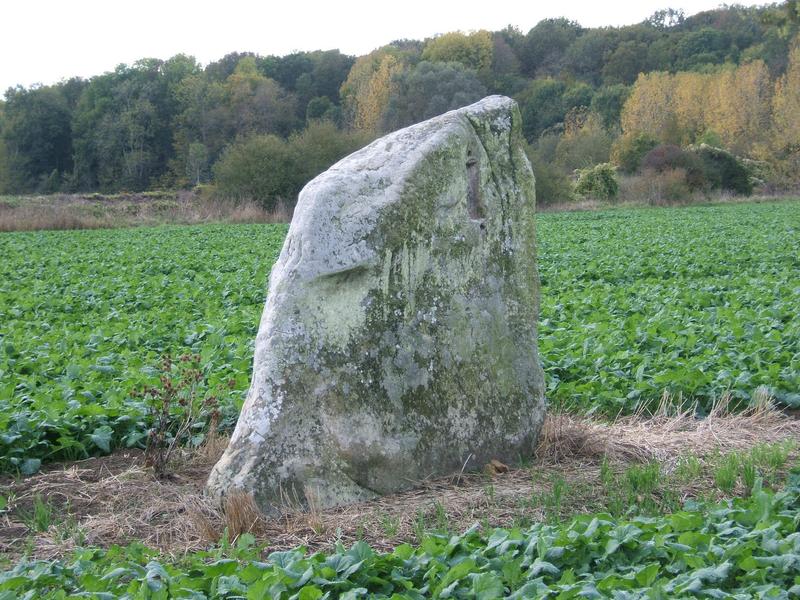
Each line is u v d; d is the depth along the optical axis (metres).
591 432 7.29
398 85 81.25
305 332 6.00
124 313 14.11
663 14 128.50
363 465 6.08
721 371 8.81
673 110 88.62
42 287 17.45
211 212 46.66
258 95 83.50
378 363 6.23
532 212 7.18
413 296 6.43
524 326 7.09
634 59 110.75
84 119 80.06
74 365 9.56
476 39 101.62
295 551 4.75
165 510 5.97
